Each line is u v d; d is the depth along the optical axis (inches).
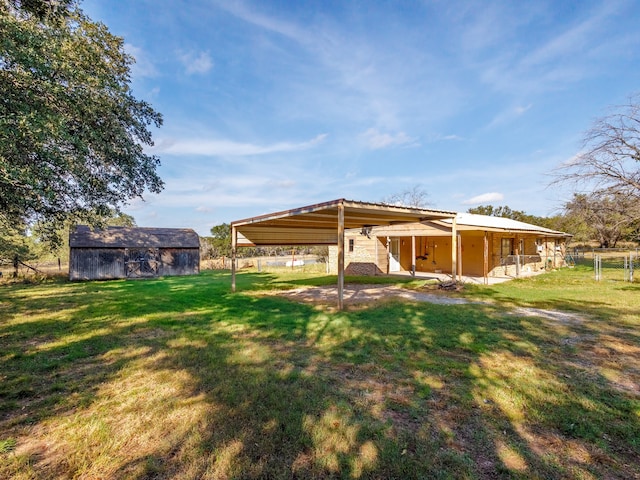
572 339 211.5
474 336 217.5
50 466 93.4
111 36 383.9
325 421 114.2
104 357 185.2
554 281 539.5
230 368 165.5
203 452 97.9
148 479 87.1
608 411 121.3
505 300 358.0
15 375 160.7
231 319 277.3
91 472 90.5
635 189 578.2
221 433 107.5
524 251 781.9
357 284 535.2
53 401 132.9
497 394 135.0
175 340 215.9
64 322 273.3
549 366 165.5
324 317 278.5
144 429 111.3
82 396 136.9
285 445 100.7
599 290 429.7
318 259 1255.5
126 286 575.8
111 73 361.1
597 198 616.1
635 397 132.3
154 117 427.8
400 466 90.8
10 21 201.8
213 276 785.6
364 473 88.3
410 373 157.5
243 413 120.1
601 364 168.4
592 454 96.6
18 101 212.8
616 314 282.0
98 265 752.3
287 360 176.9
